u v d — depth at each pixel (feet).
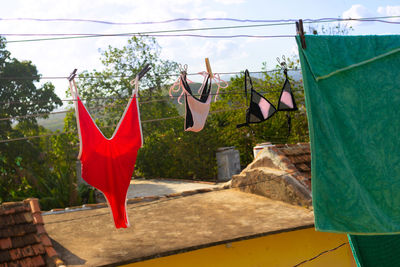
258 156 28.40
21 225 18.44
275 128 54.24
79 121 16.15
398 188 14.47
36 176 50.01
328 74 14.47
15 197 46.06
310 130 13.85
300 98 55.01
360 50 15.01
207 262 19.90
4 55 67.36
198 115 18.74
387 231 13.89
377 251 19.57
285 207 24.09
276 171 26.20
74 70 15.67
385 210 14.37
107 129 67.62
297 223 20.66
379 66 15.07
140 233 20.59
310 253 22.24
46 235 18.25
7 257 16.69
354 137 14.44
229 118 58.03
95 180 16.57
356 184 13.89
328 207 13.85
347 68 14.62
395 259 19.52
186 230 20.66
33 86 68.90
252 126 55.21
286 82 18.51
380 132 14.73
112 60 70.74
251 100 18.81
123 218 17.25
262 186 26.84
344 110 14.56
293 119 54.75
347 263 22.99
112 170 16.88
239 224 21.18
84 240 19.79
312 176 13.78
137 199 28.07
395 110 14.92
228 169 55.21
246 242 20.90
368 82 14.87
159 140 60.75
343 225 13.82
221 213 23.68
